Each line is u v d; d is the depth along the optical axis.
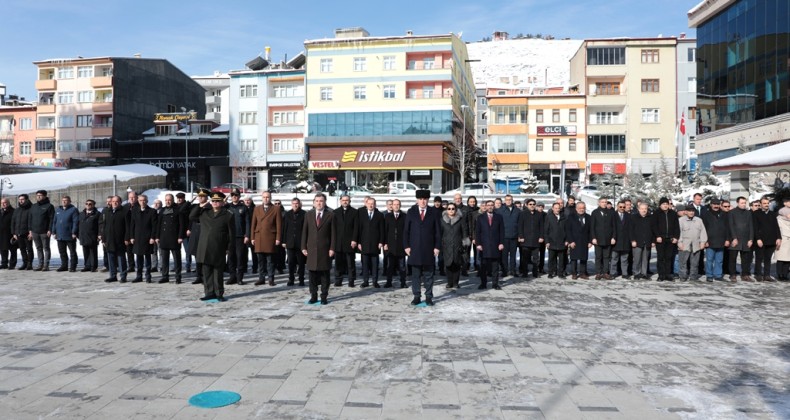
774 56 26.27
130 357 5.95
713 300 9.72
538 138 50.44
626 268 12.81
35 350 6.23
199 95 74.69
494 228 10.87
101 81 59.34
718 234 12.20
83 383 5.09
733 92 29.70
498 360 5.88
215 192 9.47
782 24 25.69
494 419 4.27
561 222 12.62
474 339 6.79
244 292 10.52
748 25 28.27
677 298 9.92
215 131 58.31
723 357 6.07
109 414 4.34
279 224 11.16
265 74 55.22
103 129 59.31
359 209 11.40
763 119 26.80
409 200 27.83
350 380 5.20
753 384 5.16
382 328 7.37
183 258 17.09
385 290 10.88
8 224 14.37
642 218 12.48
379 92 49.81
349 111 50.16
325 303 9.20
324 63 50.62
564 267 12.97
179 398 4.70
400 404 4.59
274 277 12.15
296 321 7.80
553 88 57.53
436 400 4.69
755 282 12.11
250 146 55.62
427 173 49.62
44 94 61.53
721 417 4.34
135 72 62.34
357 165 50.28
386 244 11.23
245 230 11.80
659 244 12.30
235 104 55.72
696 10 32.78
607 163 49.56
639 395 4.84
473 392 4.89
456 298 9.84
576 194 32.69
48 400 4.65
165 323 7.66
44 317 8.06
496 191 39.19
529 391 4.93
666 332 7.25
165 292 10.47
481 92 94.69
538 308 8.88
